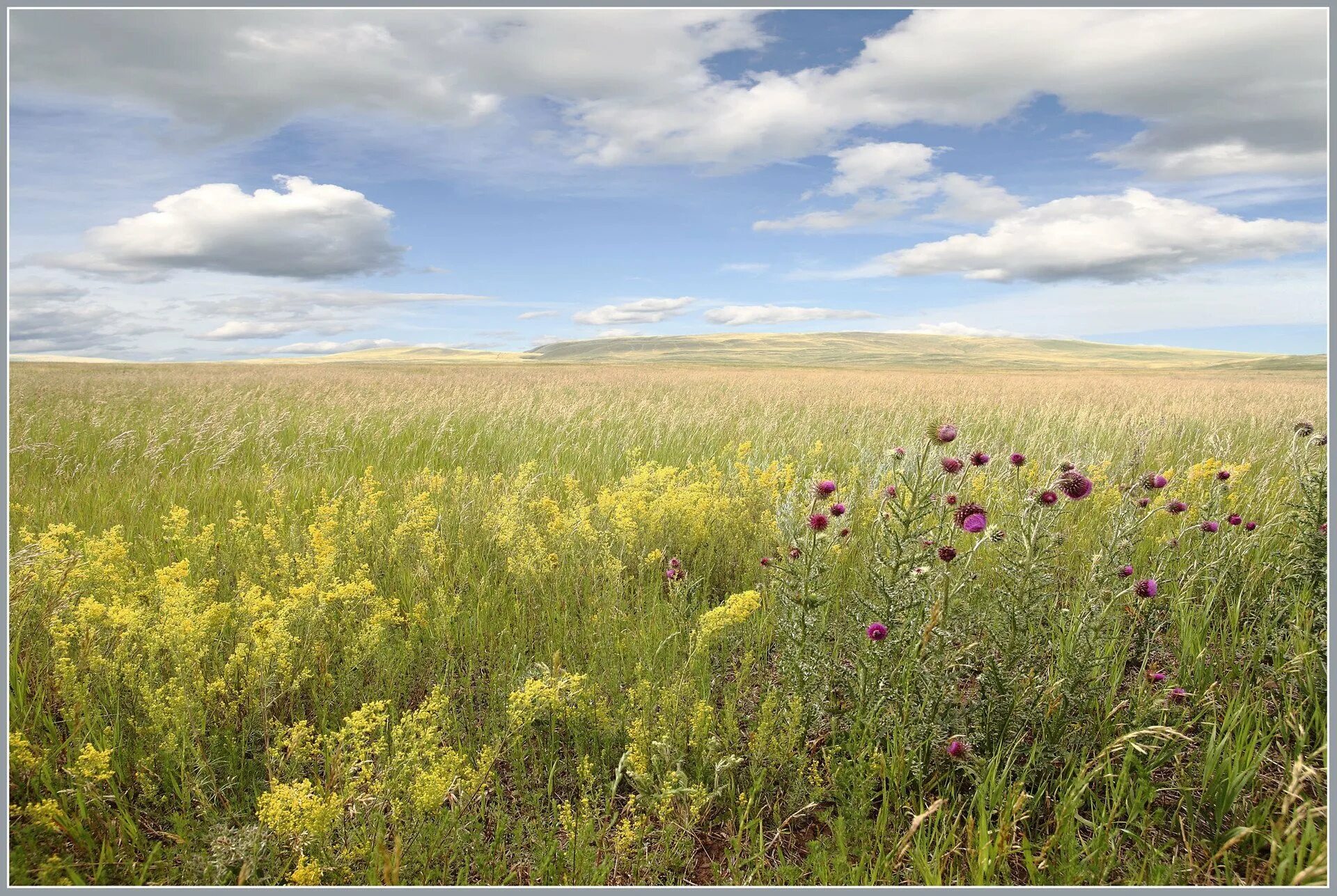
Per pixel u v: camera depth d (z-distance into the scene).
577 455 8.78
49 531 3.82
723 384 28.58
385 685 3.32
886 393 22.47
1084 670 2.80
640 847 2.45
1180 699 2.93
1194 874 2.27
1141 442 4.86
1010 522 3.94
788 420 12.49
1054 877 2.27
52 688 3.12
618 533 4.89
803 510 4.09
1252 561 4.27
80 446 8.59
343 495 6.04
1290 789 2.33
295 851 2.30
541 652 3.66
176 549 4.58
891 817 2.59
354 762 2.53
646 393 21.08
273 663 3.06
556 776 2.88
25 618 3.39
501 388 21.27
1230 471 5.04
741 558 4.91
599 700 3.01
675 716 2.86
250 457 8.70
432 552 4.50
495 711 3.17
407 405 14.30
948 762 2.79
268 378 29.77
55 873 2.18
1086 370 83.44
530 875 2.33
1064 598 3.74
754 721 3.17
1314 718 2.88
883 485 4.32
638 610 4.02
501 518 4.94
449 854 2.41
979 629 3.48
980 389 26.11
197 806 2.60
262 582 4.21
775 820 2.62
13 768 2.54
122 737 2.88
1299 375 57.91
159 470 7.64
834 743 2.88
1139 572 4.30
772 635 3.82
